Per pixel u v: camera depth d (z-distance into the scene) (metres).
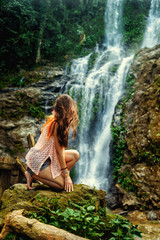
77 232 2.01
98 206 2.46
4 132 9.05
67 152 2.58
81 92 10.34
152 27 14.98
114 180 6.49
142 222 4.30
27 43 14.21
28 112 9.84
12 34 14.31
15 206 2.11
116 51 13.93
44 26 15.69
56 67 14.02
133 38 14.60
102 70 11.19
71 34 17.36
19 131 9.09
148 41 14.25
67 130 2.31
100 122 9.36
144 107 6.25
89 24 17.53
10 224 1.88
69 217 2.02
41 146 2.40
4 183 3.46
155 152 5.27
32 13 14.98
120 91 9.27
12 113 9.67
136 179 5.44
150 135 5.50
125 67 10.05
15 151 8.59
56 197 2.25
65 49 15.80
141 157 5.61
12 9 14.38
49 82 11.75
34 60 14.64
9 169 3.46
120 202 5.66
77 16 18.38
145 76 7.41
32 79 12.38
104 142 8.52
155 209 4.74
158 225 3.53
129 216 4.89
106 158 7.97
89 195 2.43
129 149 6.07
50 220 2.07
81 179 8.16
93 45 16.11
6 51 13.44
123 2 18.14
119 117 7.25
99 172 7.91
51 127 2.36
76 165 8.64
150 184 5.08
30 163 2.38
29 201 2.23
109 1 18.48
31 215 2.00
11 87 11.66
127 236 2.04
